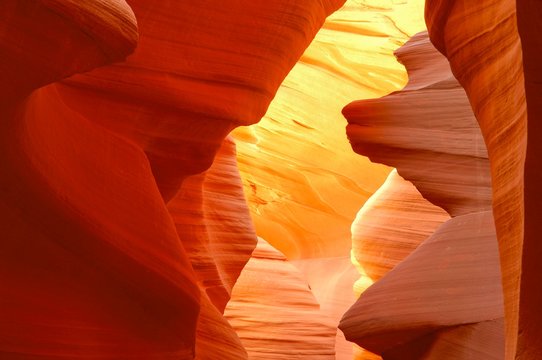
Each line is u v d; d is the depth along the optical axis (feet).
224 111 26.03
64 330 15.93
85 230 16.53
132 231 18.63
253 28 26.32
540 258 13.21
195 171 26.94
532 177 12.68
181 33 24.98
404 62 33.94
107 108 23.99
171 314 19.10
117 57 12.28
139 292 18.03
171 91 24.75
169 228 20.68
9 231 15.02
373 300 25.71
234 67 26.17
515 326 14.76
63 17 10.94
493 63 16.89
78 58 11.73
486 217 25.38
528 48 11.28
